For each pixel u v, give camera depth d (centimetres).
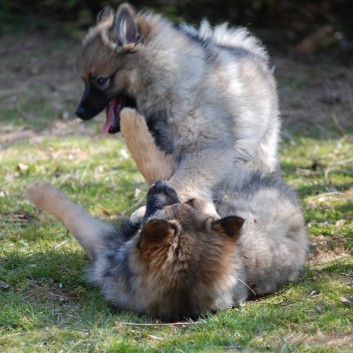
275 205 1000
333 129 1919
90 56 1126
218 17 2827
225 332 803
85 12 2858
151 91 1114
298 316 851
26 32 2762
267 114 1208
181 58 1111
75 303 909
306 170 1570
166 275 813
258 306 884
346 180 1506
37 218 1255
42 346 770
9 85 2256
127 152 1678
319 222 1247
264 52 1348
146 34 1112
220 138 1107
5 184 1427
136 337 804
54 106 2053
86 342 783
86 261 1043
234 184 1074
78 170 1534
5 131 1841
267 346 770
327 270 1020
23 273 983
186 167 1079
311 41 2723
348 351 750
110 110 1159
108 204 1345
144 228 801
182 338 786
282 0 2856
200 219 842
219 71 1134
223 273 831
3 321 830
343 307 880
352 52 2652
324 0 2844
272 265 932
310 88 2294
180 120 1103
